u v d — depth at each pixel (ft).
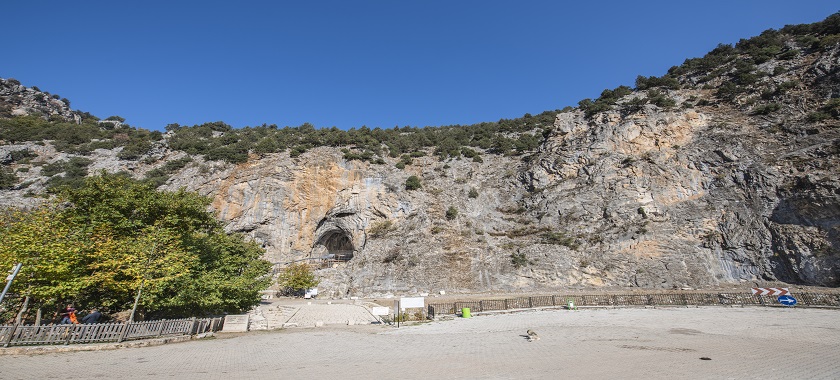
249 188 219.00
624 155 201.36
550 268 161.58
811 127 163.53
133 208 69.21
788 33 267.18
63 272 49.47
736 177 167.02
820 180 138.21
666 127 202.59
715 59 269.23
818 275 124.47
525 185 221.87
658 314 82.23
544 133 278.67
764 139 173.27
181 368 35.14
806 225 135.85
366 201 222.69
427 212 208.95
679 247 156.35
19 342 42.39
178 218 72.13
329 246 240.73
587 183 198.49
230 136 293.84
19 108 371.97
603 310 94.32
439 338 57.47
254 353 44.68
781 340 47.24
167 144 286.25
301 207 220.23
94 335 46.80
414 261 174.19
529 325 70.28
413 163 258.98
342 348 48.75
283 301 151.12
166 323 55.36
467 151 269.44
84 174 228.84
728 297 97.66
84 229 58.49
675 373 29.96
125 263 57.16
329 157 241.96
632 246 161.79
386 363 37.47
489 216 205.98
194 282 67.15
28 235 49.73
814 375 28.71
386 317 92.53
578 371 31.42
